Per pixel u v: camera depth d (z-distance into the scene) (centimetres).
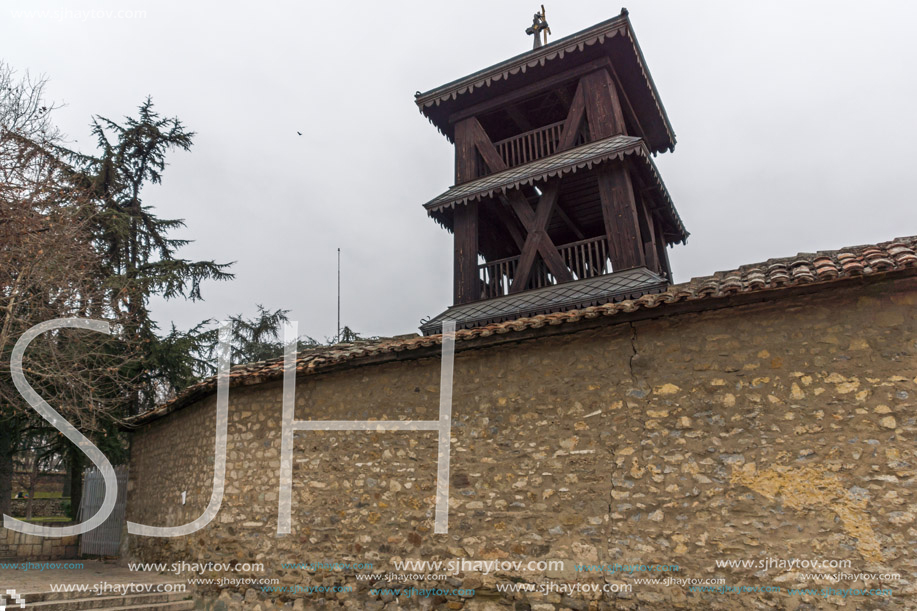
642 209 1170
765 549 557
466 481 713
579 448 662
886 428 539
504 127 1362
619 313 650
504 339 714
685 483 604
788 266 629
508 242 1307
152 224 1942
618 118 1133
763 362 601
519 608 648
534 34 1341
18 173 1036
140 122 1973
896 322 558
